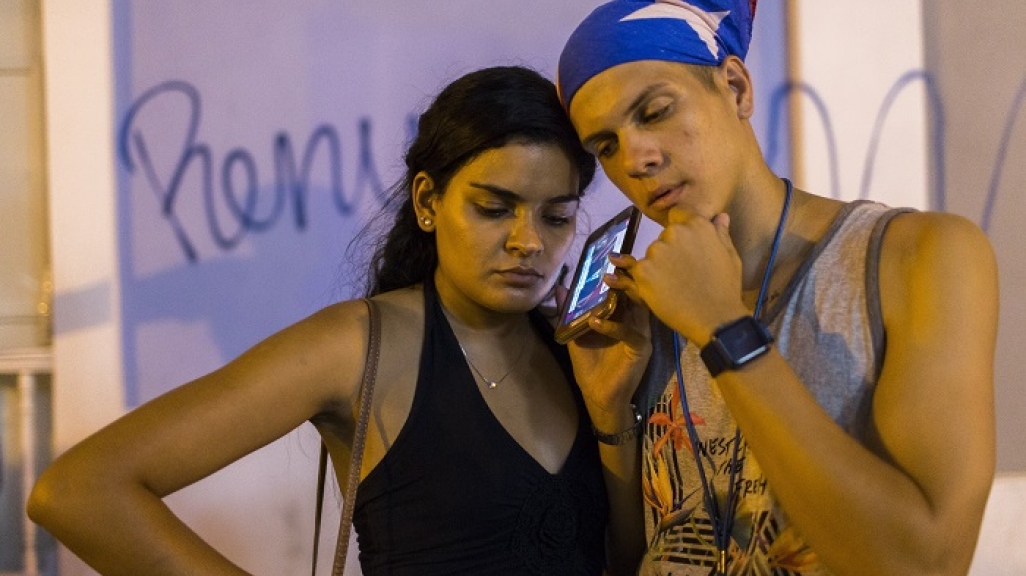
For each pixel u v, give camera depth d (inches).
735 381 58.0
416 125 121.3
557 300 83.8
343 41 121.0
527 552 73.2
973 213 125.6
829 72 122.5
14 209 124.2
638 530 78.2
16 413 125.4
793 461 56.3
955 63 124.7
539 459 75.4
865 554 56.4
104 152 118.8
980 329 58.7
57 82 118.1
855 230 64.3
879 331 61.3
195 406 67.5
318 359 71.0
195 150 120.3
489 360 77.8
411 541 73.2
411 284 81.8
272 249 121.1
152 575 65.2
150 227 120.3
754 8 70.3
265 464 119.6
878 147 123.5
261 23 120.2
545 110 72.2
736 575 64.4
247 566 119.1
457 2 121.3
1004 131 124.6
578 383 76.6
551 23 121.8
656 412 71.2
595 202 122.3
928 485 56.5
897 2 122.9
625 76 64.6
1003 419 126.1
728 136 65.9
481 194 72.2
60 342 118.6
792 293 64.5
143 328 120.6
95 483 64.4
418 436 73.6
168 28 119.6
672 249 60.9
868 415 61.3
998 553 124.6
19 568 123.8
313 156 121.0
